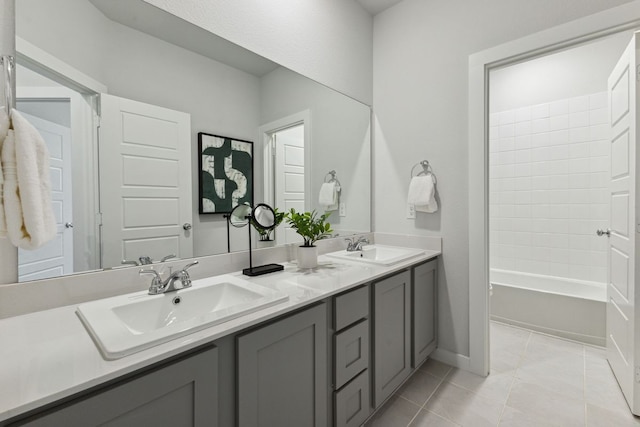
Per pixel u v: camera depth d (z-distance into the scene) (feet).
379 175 8.07
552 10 5.42
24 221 2.47
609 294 6.40
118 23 3.89
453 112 6.69
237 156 5.21
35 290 3.24
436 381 6.14
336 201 7.16
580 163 9.16
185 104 4.53
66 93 3.49
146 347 2.37
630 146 5.11
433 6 6.99
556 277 9.52
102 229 3.74
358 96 7.72
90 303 3.37
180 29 4.46
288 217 6.00
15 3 3.18
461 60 6.56
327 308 4.02
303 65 6.30
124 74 3.93
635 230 4.94
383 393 5.07
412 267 6.01
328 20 6.84
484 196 6.22
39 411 1.86
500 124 10.59
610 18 4.84
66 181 3.49
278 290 3.99
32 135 2.53
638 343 4.94
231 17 5.06
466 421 4.98
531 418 5.02
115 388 2.12
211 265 4.77
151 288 3.76
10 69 2.99
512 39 5.86
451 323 6.77
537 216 9.88
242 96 5.26
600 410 5.17
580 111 9.15
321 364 3.85
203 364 2.64
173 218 4.39
